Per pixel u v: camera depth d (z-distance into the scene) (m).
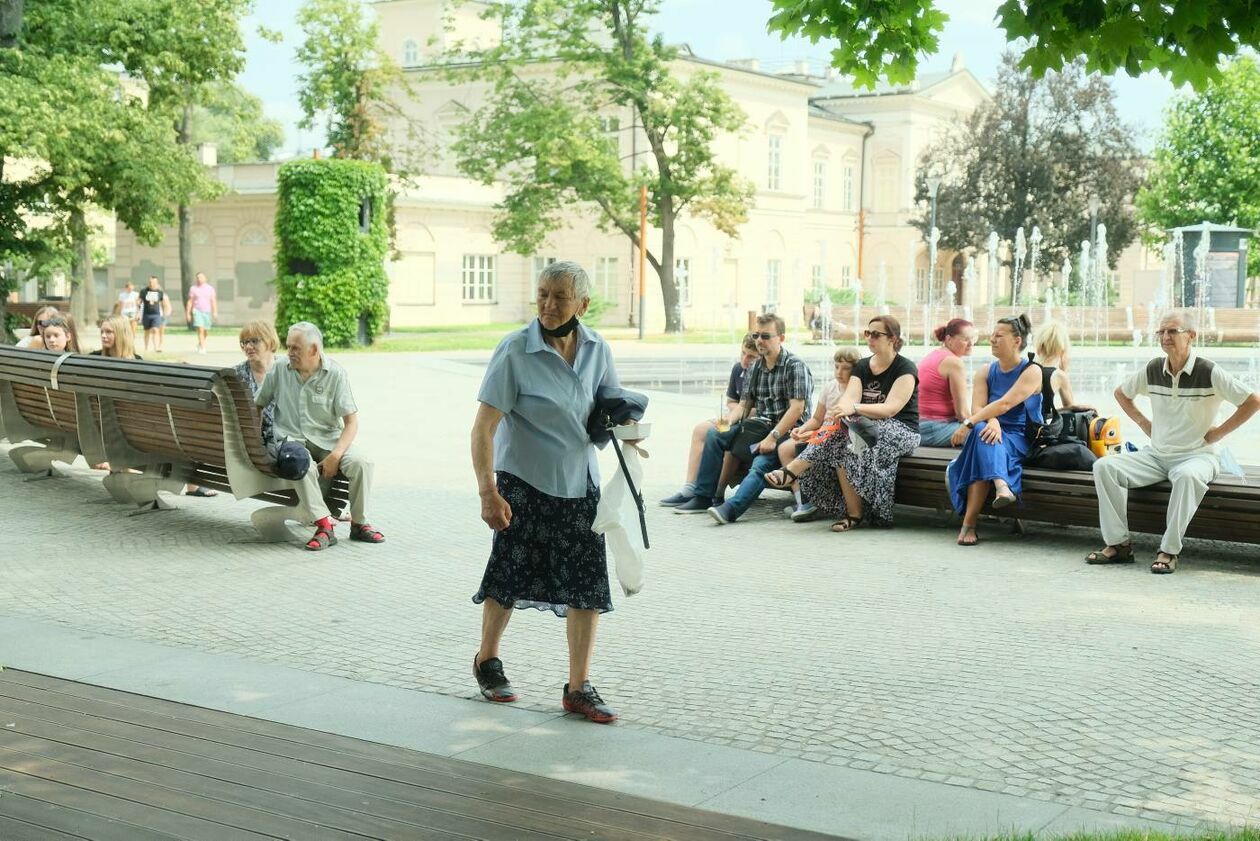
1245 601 7.28
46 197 32.75
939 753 4.70
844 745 4.78
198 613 6.81
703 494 10.52
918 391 10.45
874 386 9.80
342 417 9.07
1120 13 4.56
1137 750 4.75
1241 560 8.50
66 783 3.84
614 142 46.25
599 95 47.53
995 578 7.92
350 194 31.92
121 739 4.37
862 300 61.91
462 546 8.82
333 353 31.00
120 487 10.07
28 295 53.62
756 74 61.56
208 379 8.38
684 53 59.66
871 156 74.25
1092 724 5.05
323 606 7.03
